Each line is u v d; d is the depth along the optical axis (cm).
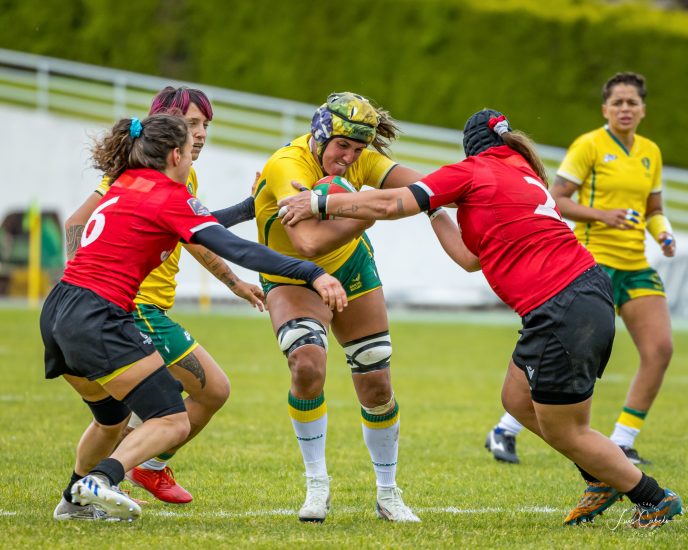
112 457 1700
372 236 7925
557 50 8900
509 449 2692
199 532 1725
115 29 9838
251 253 1727
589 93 8912
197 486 2286
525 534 1778
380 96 9300
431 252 7881
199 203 1781
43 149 8350
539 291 1803
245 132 9206
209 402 2109
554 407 1812
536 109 8988
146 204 1767
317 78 9456
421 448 2869
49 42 9988
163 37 9788
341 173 1966
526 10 8894
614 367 4994
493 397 3878
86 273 1755
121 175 1841
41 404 3422
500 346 5566
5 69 10000
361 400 1984
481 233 1848
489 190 1841
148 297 2100
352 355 1988
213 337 5569
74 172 8338
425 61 9162
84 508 1848
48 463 2473
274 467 2522
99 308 1730
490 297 7762
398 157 8762
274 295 1983
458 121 9138
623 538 1744
